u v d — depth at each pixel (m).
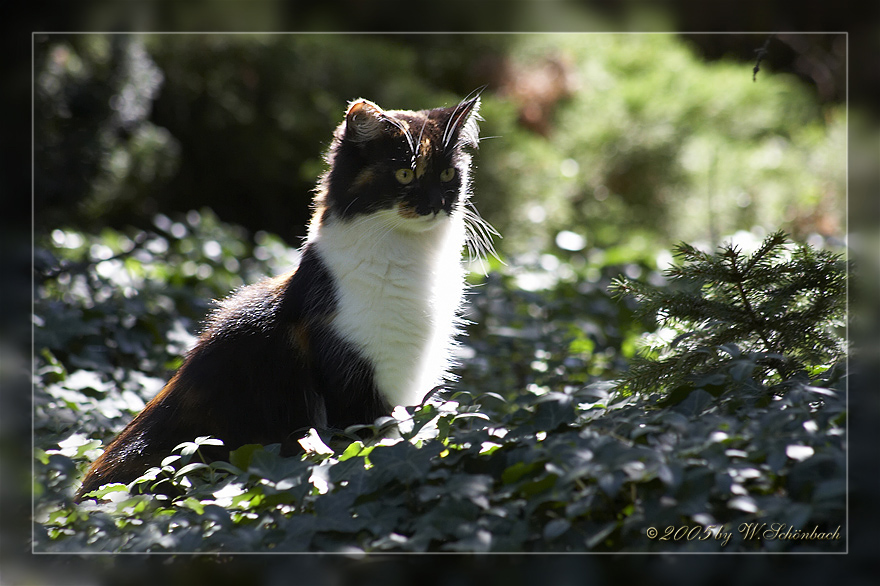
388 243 6.80
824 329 5.46
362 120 6.85
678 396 4.87
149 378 9.53
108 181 17.33
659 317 5.72
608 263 13.72
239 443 6.38
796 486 3.89
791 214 19.91
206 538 4.33
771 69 27.77
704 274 5.48
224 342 6.58
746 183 21.61
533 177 20.17
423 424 4.74
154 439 6.32
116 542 4.49
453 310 7.30
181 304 11.76
